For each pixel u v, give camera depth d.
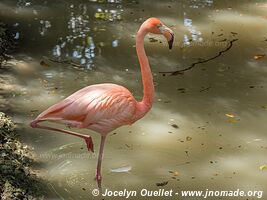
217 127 8.46
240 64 10.64
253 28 12.29
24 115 8.43
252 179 7.28
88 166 7.41
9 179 6.84
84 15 12.61
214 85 9.80
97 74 9.98
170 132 8.28
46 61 10.35
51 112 6.50
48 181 7.02
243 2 14.02
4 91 9.07
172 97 9.33
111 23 12.23
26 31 11.56
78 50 10.91
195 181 7.18
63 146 7.82
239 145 8.02
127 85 9.62
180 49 11.20
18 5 13.01
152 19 6.95
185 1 13.91
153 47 11.28
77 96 6.67
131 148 7.86
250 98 9.38
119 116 6.73
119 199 6.75
